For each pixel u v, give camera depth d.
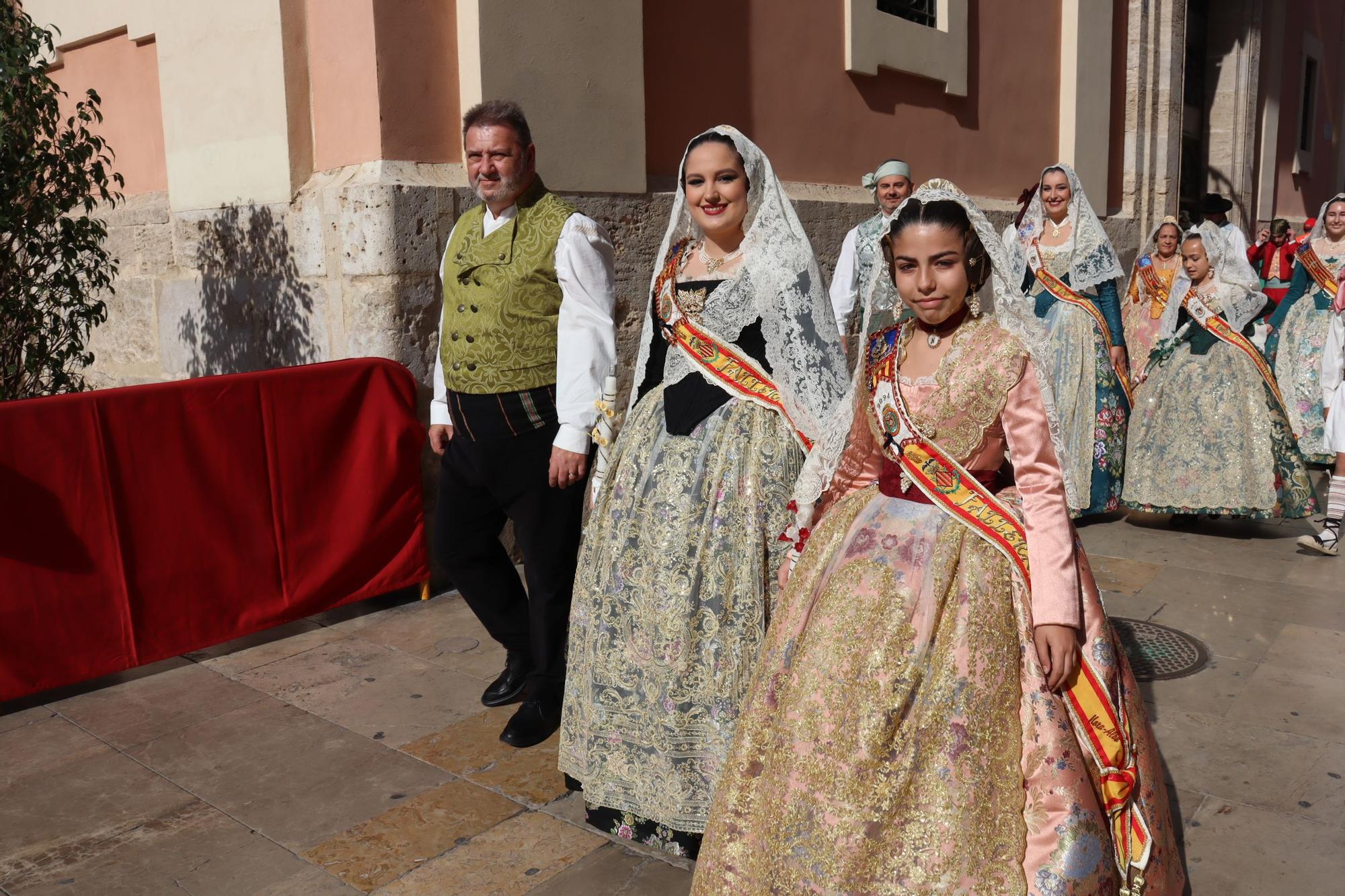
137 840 2.66
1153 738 2.10
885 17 6.98
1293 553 5.03
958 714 1.89
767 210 2.57
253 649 3.94
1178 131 10.45
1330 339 5.91
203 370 5.47
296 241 4.69
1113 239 9.68
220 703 3.48
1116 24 9.64
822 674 1.98
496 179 3.01
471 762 3.04
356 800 2.84
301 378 3.92
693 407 2.56
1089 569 2.03
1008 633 1.94
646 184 5.24
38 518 3.36
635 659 2.54
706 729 2.46
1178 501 5.38
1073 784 1.86
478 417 3.08
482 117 3.00
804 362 2.49
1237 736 3.13
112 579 3.53
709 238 2.66
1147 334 6.61
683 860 2.53
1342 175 17.20
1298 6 14.52
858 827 1.88
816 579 2.14
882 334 2.16
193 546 3.71
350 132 4.49
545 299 3.06
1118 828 1.93
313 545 4.02
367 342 4.40
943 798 1.87
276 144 4.71
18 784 2.96
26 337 5.16
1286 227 8.83
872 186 5.51
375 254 4.31
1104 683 1.94
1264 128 13.70
